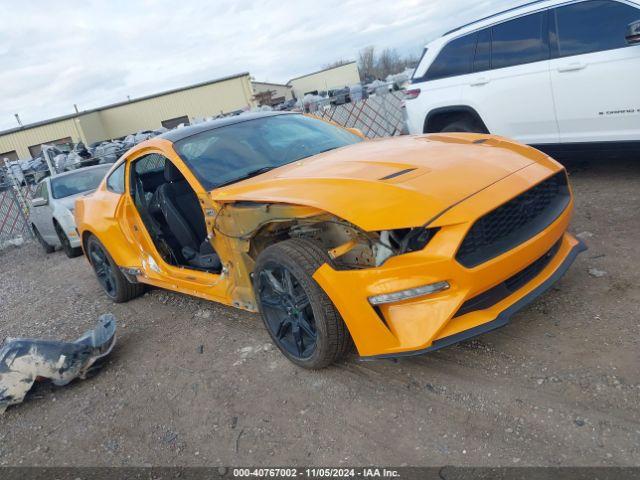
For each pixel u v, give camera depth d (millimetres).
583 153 5219
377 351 2598
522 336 2930
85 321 5125
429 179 2633
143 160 4531
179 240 4203
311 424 2637
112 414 3221
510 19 5402
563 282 3422
